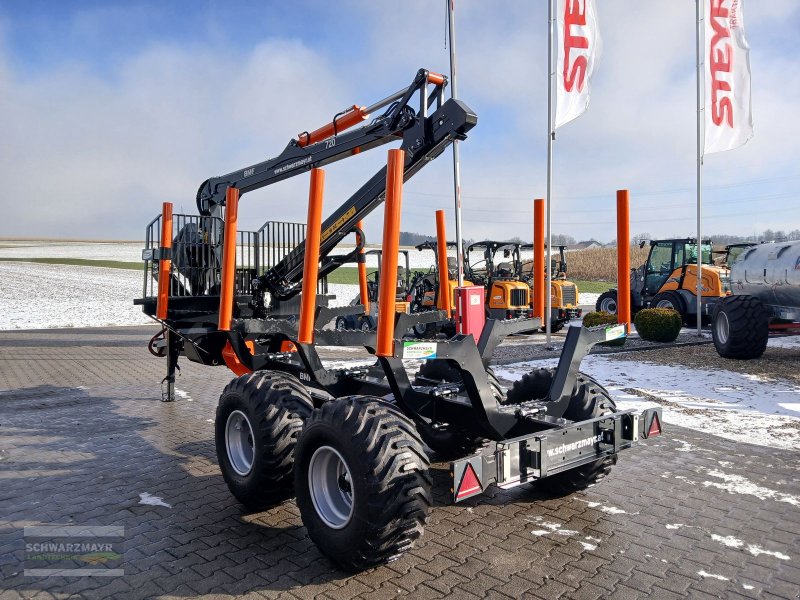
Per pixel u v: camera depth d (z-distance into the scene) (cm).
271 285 718
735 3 1199
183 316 661
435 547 348
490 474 301
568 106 1016
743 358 966
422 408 405
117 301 2614
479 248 1517
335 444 313
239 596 297
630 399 700
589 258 4941
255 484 385
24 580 314
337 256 725
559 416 397
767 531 366
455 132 506
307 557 338
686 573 315
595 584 304
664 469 477
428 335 1076
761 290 970
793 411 645
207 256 723
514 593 296
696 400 695
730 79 1212
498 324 446
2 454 538
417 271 1645
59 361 1130
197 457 529
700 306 1268
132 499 429
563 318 1520
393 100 568
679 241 1466
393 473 296
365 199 588
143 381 916
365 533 297
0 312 2197
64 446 562
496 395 464
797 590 298
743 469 476
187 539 362
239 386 406
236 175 731
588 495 427
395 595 295
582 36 1018
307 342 397
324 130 636
